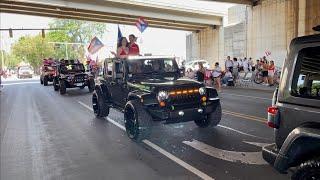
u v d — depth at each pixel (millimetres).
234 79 26156
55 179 5770
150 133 7941
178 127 9547
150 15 39500
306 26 26516
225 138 8125
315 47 3703
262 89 21203
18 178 5871
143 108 7941
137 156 6953
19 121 11742
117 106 10320
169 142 7996
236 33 39969
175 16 41344
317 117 3568
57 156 7148
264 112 11805
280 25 30578
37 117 12523
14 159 7012
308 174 3490
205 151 7109
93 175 5895
